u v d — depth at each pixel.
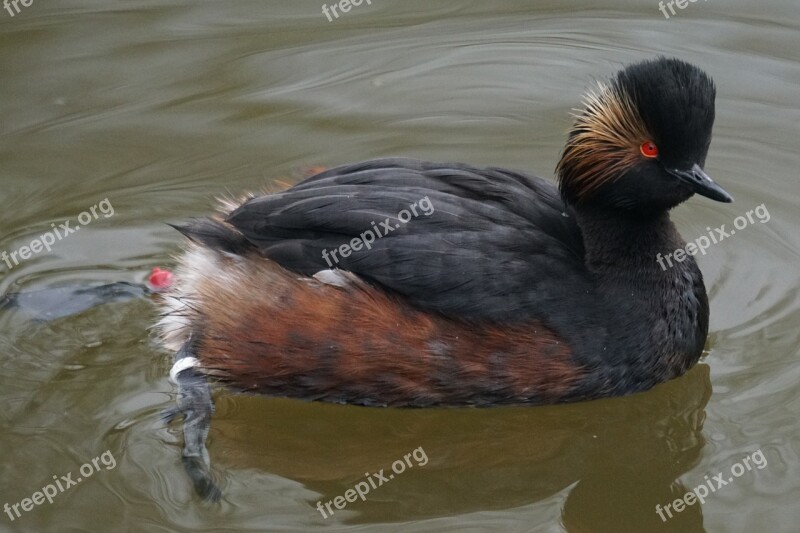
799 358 12.05
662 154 11.24
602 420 11.73
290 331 11.26
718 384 11.84
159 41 17.61
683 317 11.76
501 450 11.55
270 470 11.15
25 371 12.22
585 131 11.55
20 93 16.52
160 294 12.98
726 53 17.16
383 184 11.63
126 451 11.10
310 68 17.27
